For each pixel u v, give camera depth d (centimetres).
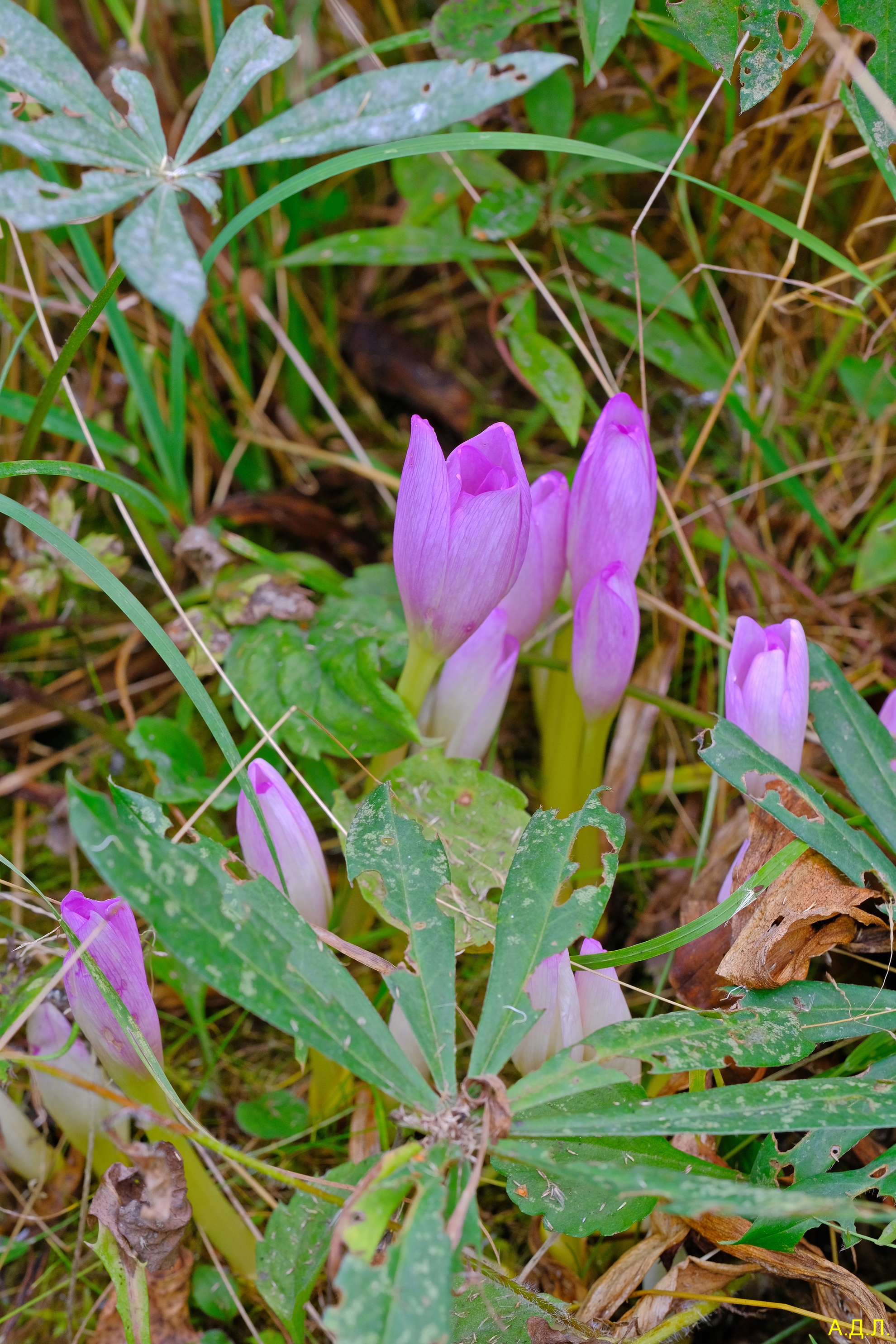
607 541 86
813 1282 82
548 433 104
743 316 102
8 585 94
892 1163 79
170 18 105
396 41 91
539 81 84
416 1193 77
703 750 83
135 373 94
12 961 85
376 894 84
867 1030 81
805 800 83
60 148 82
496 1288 80
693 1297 81
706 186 88
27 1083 88
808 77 96
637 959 82
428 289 106
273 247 101
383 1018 88
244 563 95
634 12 92
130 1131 86
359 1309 74
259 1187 84
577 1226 80
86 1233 86
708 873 89
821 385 101
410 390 105
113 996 80
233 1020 91
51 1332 86
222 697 95
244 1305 85
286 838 83
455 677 87
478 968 92
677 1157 81
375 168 106
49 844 95
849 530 100
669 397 102
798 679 83
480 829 86
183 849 77
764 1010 80
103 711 97
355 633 91
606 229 102
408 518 82
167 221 81
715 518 98
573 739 90
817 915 82
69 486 99
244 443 101
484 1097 77
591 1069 77
